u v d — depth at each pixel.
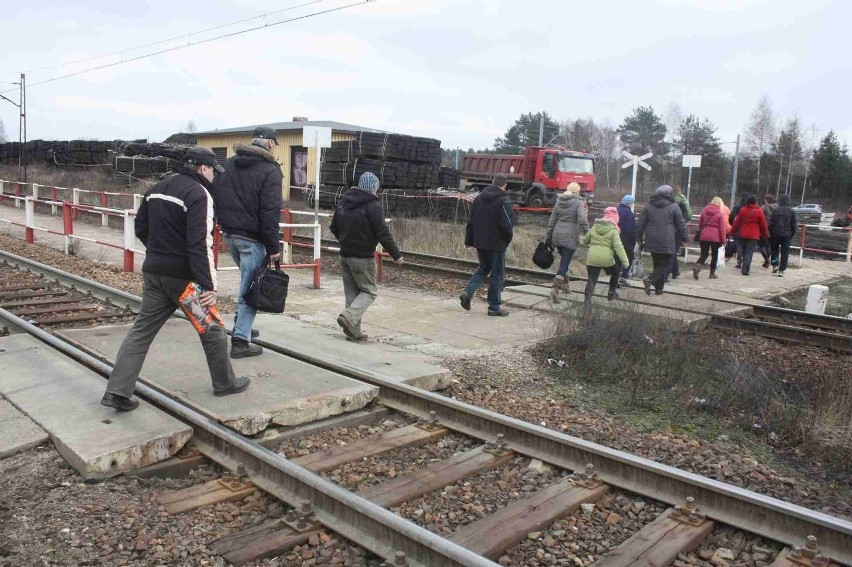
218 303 10.56
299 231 21.30
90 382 5.84
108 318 9.27
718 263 17.30
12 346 6.90
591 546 3.95
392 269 14.75
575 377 7.39
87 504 4.19
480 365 7.63
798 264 18.97
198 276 5.01
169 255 5.02
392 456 5.15
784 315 11.07
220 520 4.12
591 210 34.12
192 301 5.17
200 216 4.95
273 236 6.27
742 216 15.96
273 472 4.46
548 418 6.09
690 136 86.69
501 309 10.59
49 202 16.08
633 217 11.85
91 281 10.80
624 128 91.62
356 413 5.82
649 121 90.19
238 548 3.78
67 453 4.65
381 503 4.30
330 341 7.73
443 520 4.20
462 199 26.70
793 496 4.77
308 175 35.84
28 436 4.87
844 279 16.61
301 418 5.46
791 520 3.94
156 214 4.96
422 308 10.76
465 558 3.41
